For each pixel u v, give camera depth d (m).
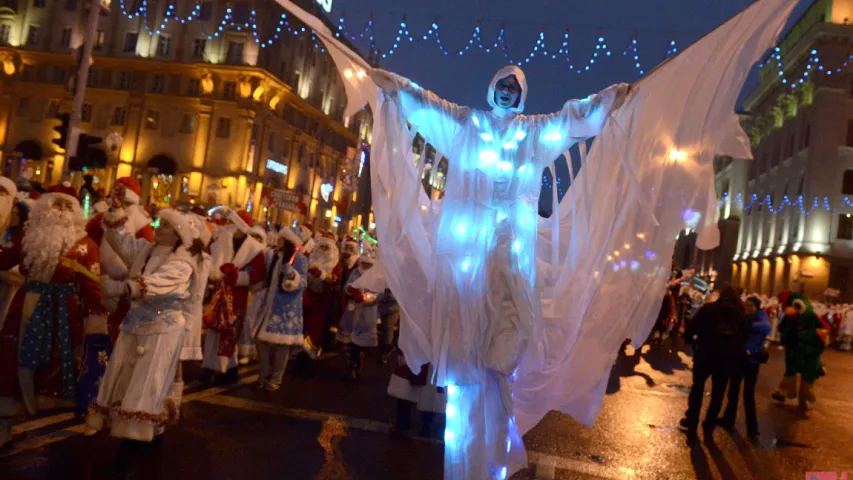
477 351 4.43
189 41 54.47
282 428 6.73
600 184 4.81
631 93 4.58
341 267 12.46
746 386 8.95
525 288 4.50
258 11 53.06
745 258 57.62
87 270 5.57
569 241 5.02
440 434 7.14
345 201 24.22
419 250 4.75
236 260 8.48
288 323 8.35
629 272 4.70
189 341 6.76
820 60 45.75
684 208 4.61
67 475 4.89
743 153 4.57
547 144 4.67
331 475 5.49
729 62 4.56
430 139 4.68
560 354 4.83
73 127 13.46
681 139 4.66
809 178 46.00
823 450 8.38
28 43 57.47
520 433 4.79
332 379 9.80
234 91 53.56
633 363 16.09
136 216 6.55
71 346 5.44
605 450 7.30
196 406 7.23
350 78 4.64
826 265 45.09
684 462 7.15
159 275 4.94
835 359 24.17
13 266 5.42
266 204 16.28
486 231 4.55
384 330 11.74
